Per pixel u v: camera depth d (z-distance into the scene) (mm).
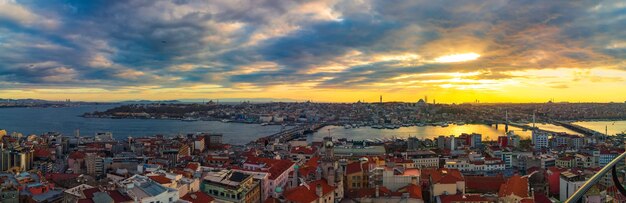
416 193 198000
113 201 150875
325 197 190875
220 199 188125
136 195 155750
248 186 194625
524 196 188125
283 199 192750
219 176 199875
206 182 195625
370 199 197000
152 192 159500
